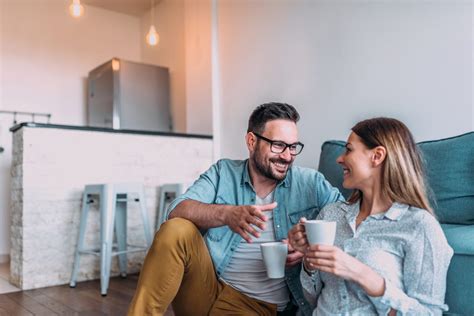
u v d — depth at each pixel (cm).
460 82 198
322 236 98
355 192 119
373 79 238
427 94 211
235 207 120
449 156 142
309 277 116
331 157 177
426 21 213
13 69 426
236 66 345
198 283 130
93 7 479
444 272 98
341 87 256
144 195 306
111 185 277
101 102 433
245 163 153
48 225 292
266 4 314
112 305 239
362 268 95
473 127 192
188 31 397
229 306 134
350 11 252
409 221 102
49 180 292
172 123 452
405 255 102
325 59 267
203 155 364
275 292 136
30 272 284
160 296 119
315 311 112
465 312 105
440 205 139
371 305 102
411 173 106
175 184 313
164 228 122
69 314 223
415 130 216
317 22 273
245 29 335
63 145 298
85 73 470
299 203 142
